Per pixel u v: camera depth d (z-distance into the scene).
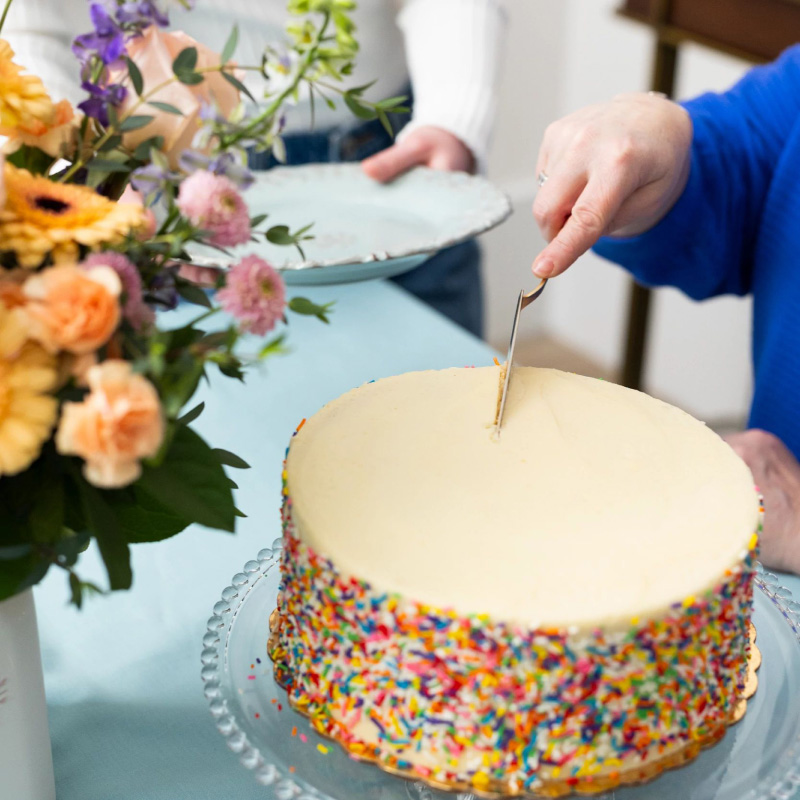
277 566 0.97
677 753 0.74
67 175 0.64
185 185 0.61
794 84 1.38
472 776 0.70
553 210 1.07
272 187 1.53
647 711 0.71
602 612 0.67
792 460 1.11
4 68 0.59
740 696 0.81
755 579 0.95
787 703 0.81
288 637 0.81
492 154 3.31
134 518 0.69
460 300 1.79
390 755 0.72
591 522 0.76
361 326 1.47
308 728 0.77
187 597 0.98
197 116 0.66
